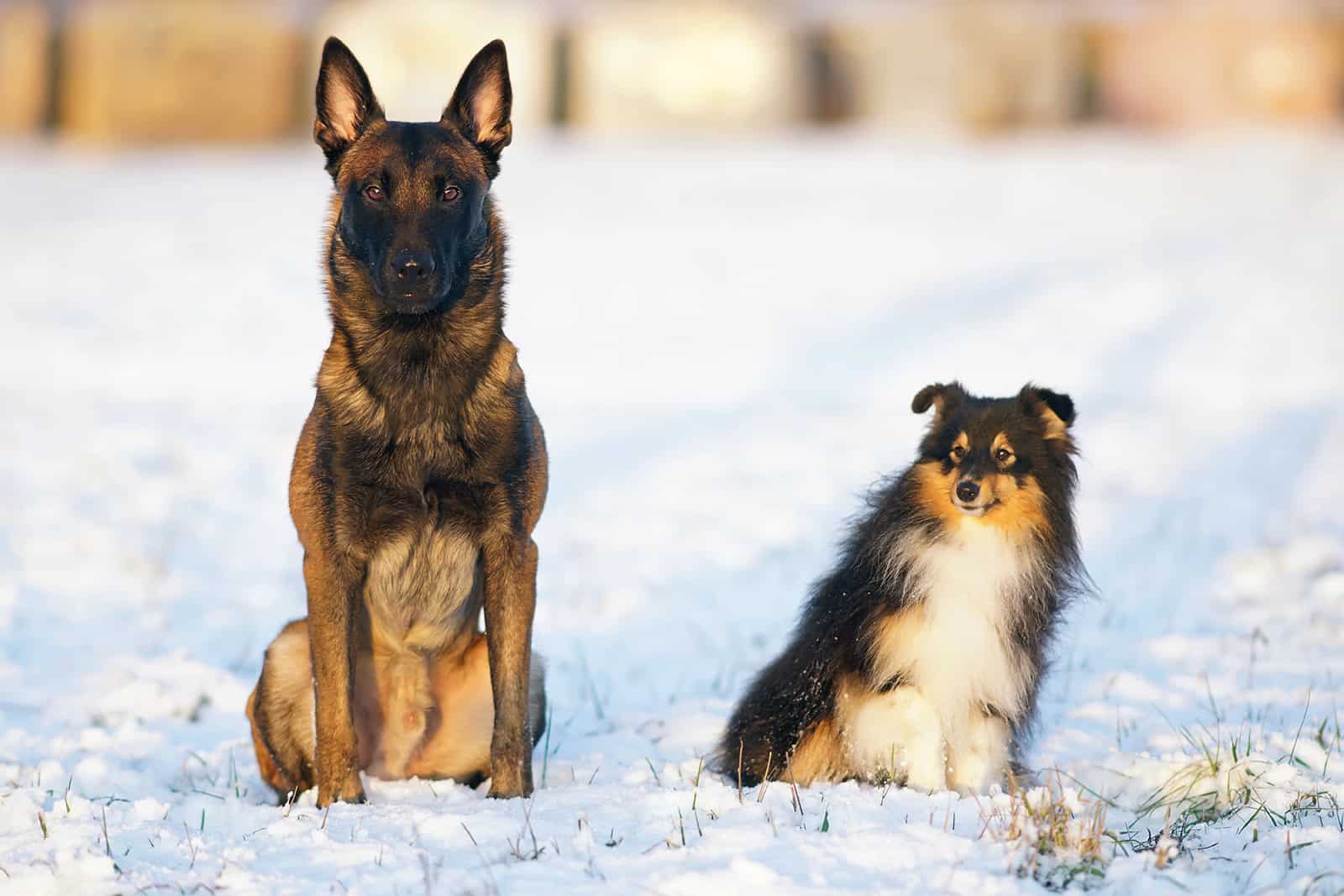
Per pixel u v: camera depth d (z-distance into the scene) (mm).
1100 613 9555
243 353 22031
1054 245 28547
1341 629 8625
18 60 46062
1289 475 14383
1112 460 15516
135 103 46281
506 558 5961
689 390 20062
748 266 27531
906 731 6047
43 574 10672
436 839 5105
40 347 21641
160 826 5254
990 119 46000
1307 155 35812
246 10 46125
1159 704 7352
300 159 40969
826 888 4473
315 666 5844
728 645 9281
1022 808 5277
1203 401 18891
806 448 16219
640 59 46438
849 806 5406
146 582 10539
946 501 6207
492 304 5965
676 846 4922
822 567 11258
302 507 5887
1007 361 21547
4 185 35188
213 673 8031
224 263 27688
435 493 5859
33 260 27203
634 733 7156
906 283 26172
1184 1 44906
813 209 32156
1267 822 5336
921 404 6578
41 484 13719
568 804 5551
